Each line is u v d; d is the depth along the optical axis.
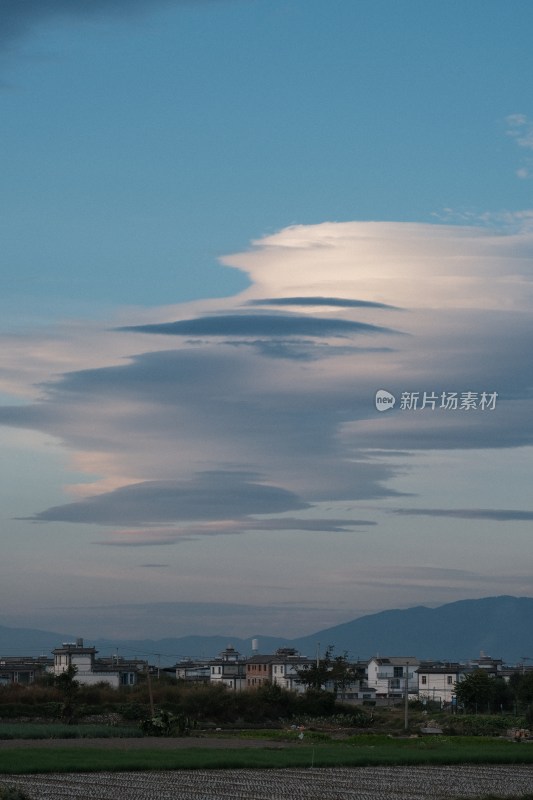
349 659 188.12
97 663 156.62
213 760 53.44
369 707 143.38
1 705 106.44
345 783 45.94
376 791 42.78
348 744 75.44
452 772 52.50
